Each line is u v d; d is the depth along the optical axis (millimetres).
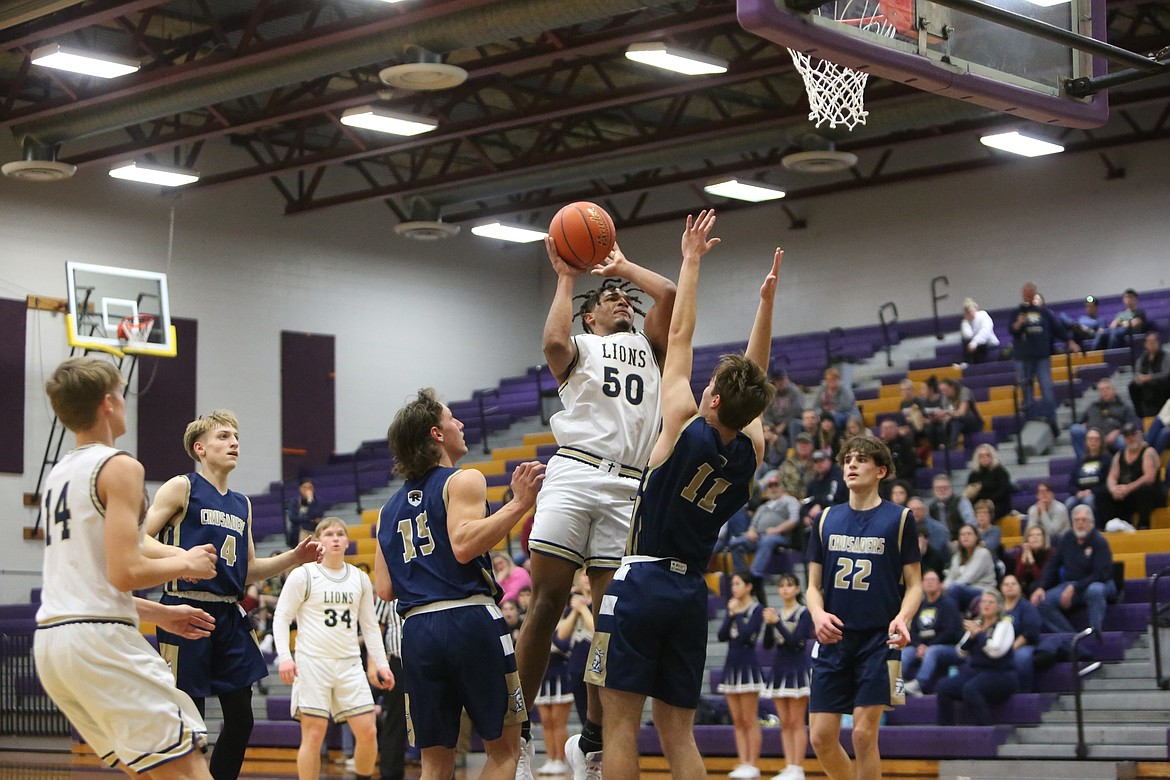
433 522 6203
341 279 25797
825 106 8016
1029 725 12602
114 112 18750
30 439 21641
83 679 5117
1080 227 22781
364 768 10070
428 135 20625
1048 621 13273
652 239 27250
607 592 5895
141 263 23141
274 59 16781
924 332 23469
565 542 6434
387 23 15438
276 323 24797
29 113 19312
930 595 13391
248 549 7598
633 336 6680
